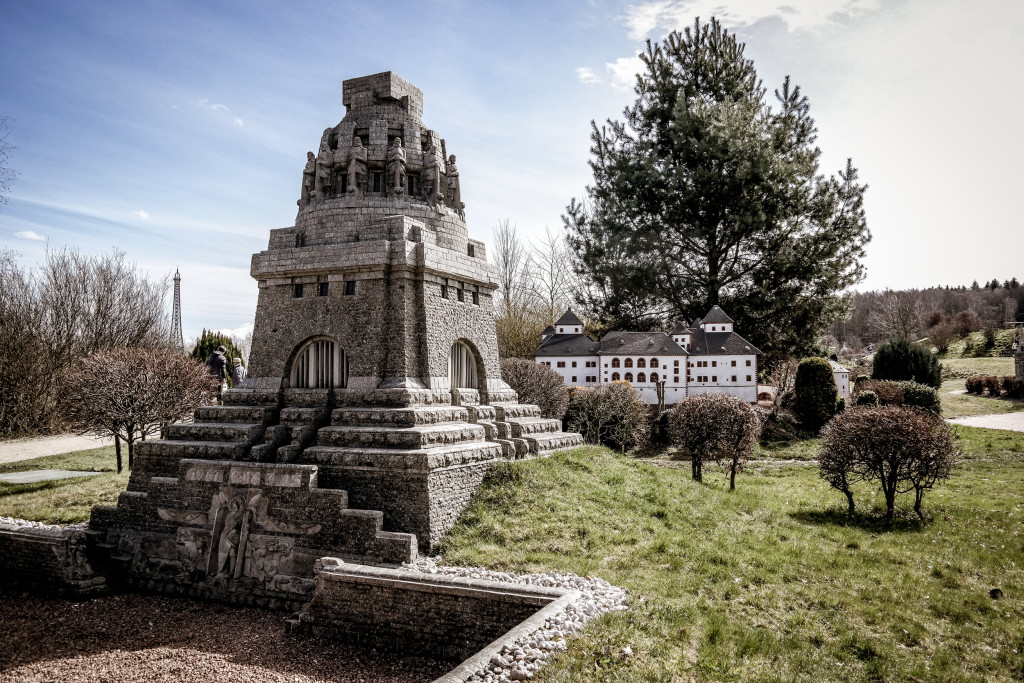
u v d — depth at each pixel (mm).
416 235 23281
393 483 18562
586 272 62219
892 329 113812
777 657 12336
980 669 12430
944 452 23906
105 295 64000
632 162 59531
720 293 60375
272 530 18297
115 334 63031
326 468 19359
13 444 49531
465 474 20016
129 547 20203
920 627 14016
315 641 15195
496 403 26781
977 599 15539
